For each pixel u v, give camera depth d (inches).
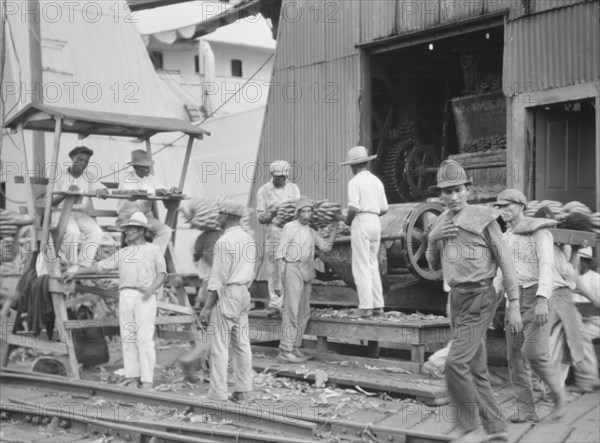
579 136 455.2
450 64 619.2
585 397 313.7
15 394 366.9
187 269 711.1
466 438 236.2
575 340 309.1
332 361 386.3
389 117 590.9
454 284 241.0
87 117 397.1
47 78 682.2
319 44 550.3
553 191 447.2
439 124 630.5
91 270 391.2
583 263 343.0
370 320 372.5
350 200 379.9
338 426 273.4
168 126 424.2
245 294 321.7
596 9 405.1
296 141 565.6
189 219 401.1
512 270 239.5
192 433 283.9
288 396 329.7
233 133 858.1
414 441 256.1
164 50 992.9
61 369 404.2
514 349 276.8
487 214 237.1
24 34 688.4
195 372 378.9
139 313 358.6
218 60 1011.3
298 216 390.3
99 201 690.8
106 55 732.0
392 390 320.2
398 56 603.2
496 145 513.0
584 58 410.3
